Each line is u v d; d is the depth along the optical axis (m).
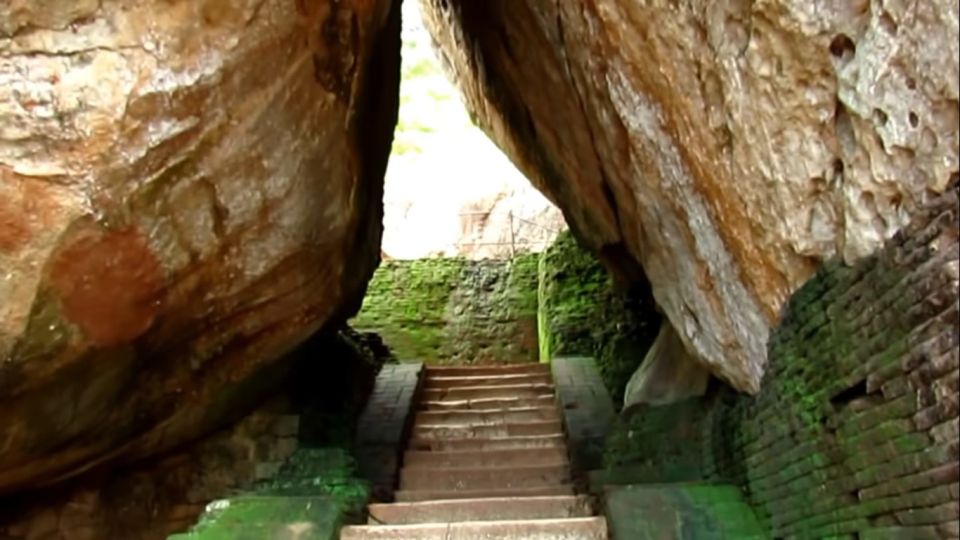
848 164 2.90
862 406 2.92
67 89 3.67
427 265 11.54
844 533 3.15
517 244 12.95
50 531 5.63
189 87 3.88
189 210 4.23
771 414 3.97
